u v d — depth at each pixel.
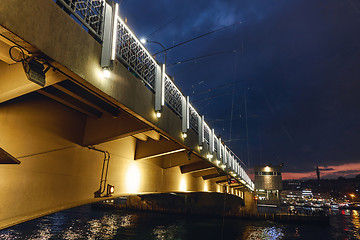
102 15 5.77
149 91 8.23
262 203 75.62
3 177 5.93
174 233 43.34
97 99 7.75
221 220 60.25
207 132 17.05
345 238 44.69
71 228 43.34
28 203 6.46
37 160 6.84
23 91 4.66
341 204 158.38
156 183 14.70
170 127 9.96
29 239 33.81
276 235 44.94
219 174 25.11
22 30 3.53
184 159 15.98
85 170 8.67
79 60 4.80
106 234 40.03
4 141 6.04
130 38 7.14
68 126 8.07
